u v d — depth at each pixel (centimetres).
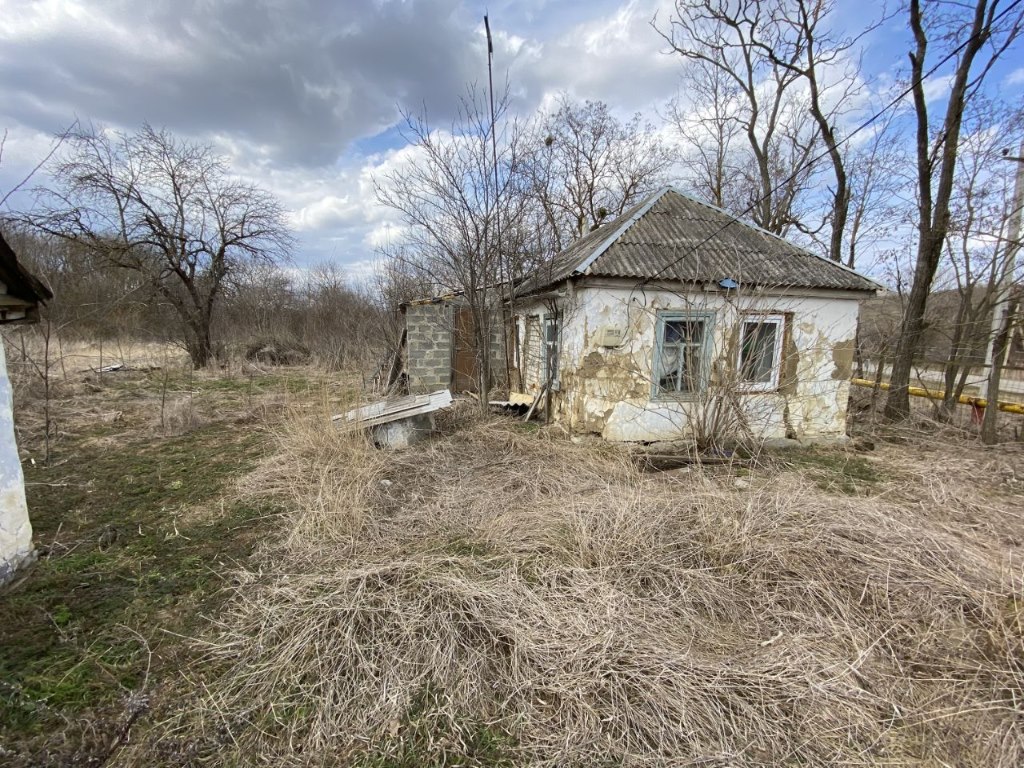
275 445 639
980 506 440
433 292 1179
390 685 224
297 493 455
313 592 288
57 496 464
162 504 446
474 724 209
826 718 208
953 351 824
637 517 371
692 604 283
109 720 207
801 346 684
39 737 197
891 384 859
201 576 324
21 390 815
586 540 340
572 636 251
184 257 1518
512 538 360
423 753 196
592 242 831
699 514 372
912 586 290
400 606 269
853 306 700
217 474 532
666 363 669
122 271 1546
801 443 694
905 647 251
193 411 783
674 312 650
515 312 941
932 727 206
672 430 666
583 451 592
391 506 439
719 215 790
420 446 628
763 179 1382
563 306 692
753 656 243
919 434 756
